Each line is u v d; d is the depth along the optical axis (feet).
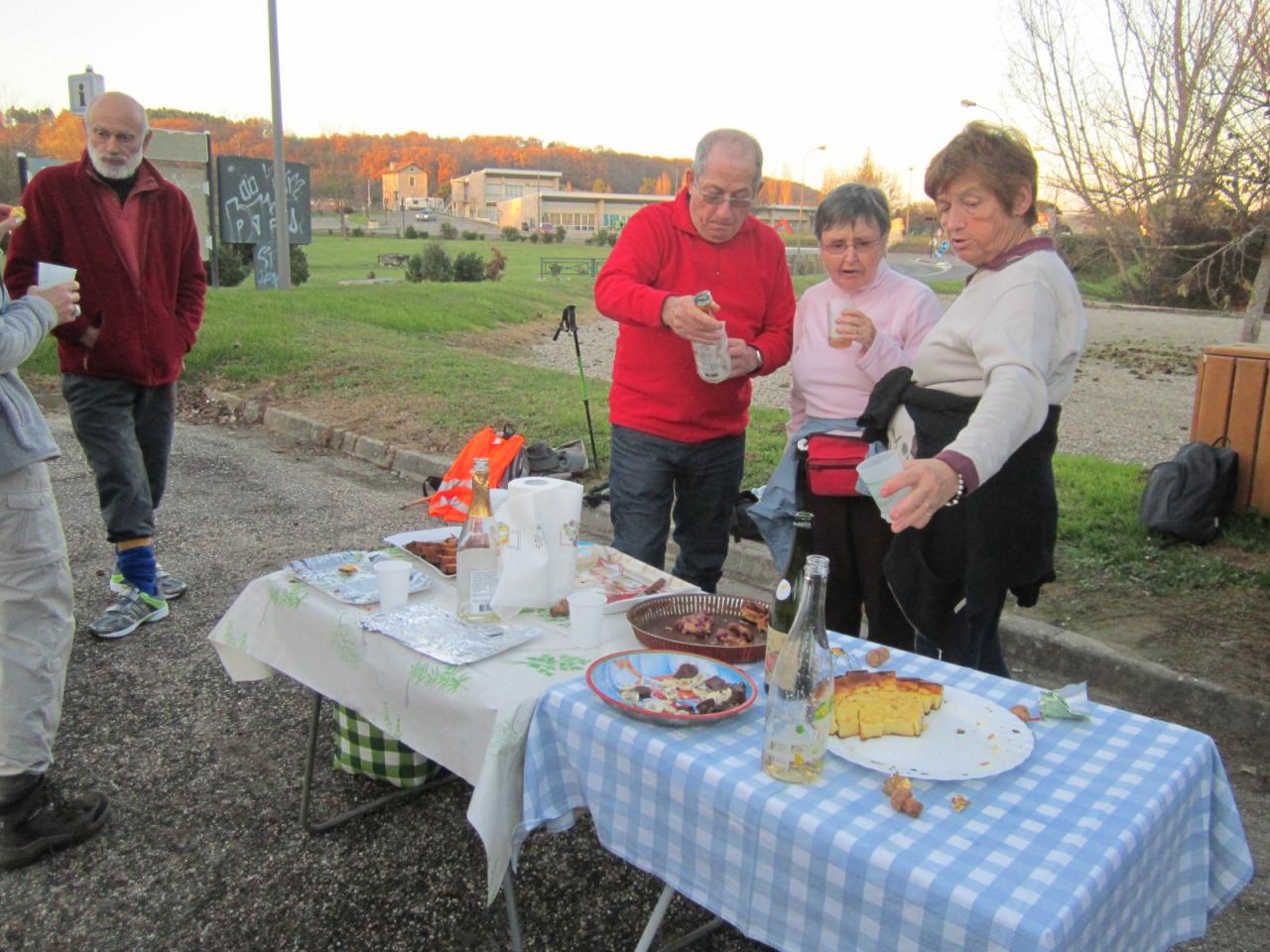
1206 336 65.10
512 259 176.76
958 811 5.13
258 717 11.58
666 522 11.50
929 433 7.94
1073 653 13.41
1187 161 30.78
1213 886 6.18
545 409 29.50
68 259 12.61
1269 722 11.72
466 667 6.88
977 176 7.30
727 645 7.18
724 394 11.10
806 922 5.01
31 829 8.90
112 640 13.51
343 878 8.73
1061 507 19.04
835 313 9.37
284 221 62.44
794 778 5.33
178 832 9.36
